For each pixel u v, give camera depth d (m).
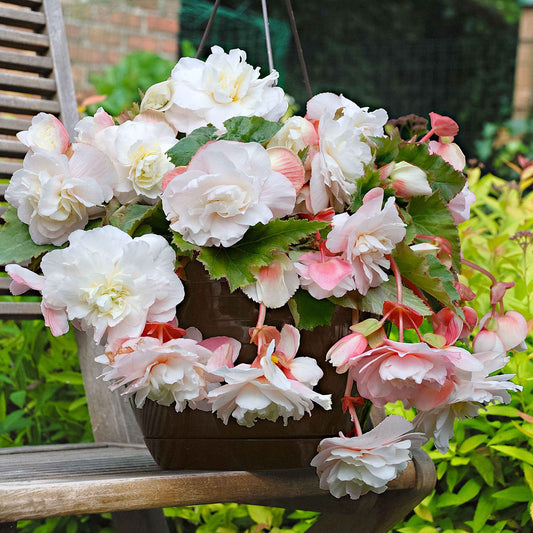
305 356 0.78
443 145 0.92
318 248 0.78
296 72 6.09
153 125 0.81
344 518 0.95
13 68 1.35
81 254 0.71
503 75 6.55
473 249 1.55
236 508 1.49
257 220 0.72
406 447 0.74
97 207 0.81
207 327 0.78
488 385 0.79
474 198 0.94
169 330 0.74
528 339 1.40
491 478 1.28
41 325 1.60
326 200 0.78
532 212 1.73
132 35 3.84
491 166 5.35
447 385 0.75
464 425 1.36
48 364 1.62
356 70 6.91
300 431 0.79
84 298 0.71
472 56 6.60
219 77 0.82
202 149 0.72
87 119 0.85
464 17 7.61
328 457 0.75
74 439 1.70
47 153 0.79
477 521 1.29
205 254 0.73
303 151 0.79
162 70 2.80
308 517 1.46
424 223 0.83
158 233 0.79
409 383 0.73
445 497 1.32
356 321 0.79
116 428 1.23
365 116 0.86
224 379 0.74
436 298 0.80
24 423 1.49
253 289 0.74
